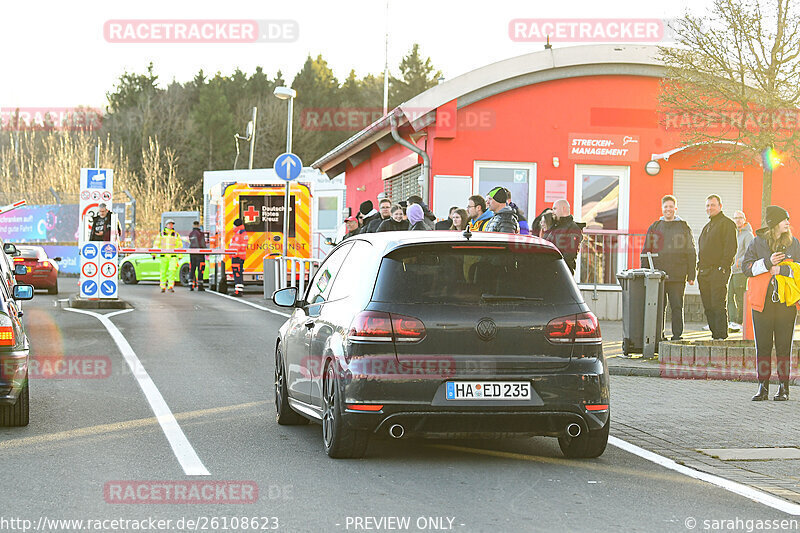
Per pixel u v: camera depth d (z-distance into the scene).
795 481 20.66
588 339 21.77
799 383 37.12
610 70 63.44
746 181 64.62
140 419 27.00
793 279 32.16
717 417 28.89
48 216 150.50
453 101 62.50
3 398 24.23
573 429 21.50
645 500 18.69
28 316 58.69
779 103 45.41
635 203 63.91
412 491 19.08
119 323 54.19
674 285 43.91
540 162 63.47
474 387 21.11
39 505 17.52
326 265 26.50
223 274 86.56
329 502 18.06
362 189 85.44
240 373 36.28
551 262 22.28
